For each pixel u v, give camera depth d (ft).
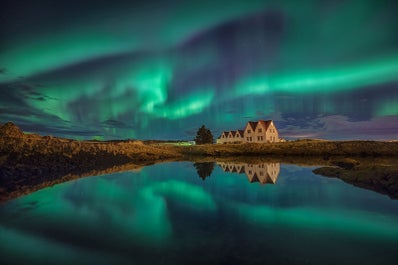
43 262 31.50
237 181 94.32
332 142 249.75
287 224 44.70
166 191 76.64
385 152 214.69
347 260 31.40
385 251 33.68
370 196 64.28
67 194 70.95
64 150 144.87
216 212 53.21
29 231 41.75
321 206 56.08
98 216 50.26
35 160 119.75
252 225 44.52
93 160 152.25
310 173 110.73
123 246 36.01
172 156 235.40
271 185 84.07
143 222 46.60
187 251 34.14
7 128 149.28
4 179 90.74
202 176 109.50
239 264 30.50
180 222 46.55
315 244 36.06
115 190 77.82
